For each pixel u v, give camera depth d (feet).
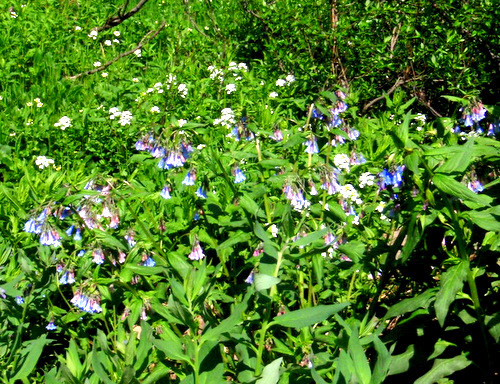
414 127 5.19
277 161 3.23
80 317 3.27
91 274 3.14
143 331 2.32
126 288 3.00
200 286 2.15
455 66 6.09
